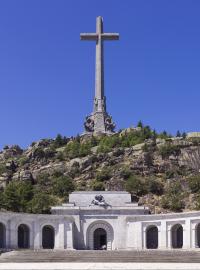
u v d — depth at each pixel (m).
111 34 174.00
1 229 110.81
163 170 160.38
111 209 117.31
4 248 105.12
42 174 163.38
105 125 186.25
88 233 116.69
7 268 68.94
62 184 149.50
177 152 167.25
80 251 93.75
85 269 66.75
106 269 66.69
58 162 169.88
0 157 187.12
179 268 67.69
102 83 181.62
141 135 182.62
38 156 175.12
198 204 137.62
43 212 131.62
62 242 112.62
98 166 164.12
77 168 164.00
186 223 109.25
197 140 172.62
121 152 168.12
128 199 119.81
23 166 171.50
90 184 154.38
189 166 163.88
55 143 188.62
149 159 162.62
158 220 112.94
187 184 151.50
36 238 111.44
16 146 193.00
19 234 114.25
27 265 74.19
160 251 93.50
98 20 174.00
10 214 108.38
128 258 83.44
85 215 117.38
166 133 187.00
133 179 151.62
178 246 114.31
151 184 149.62
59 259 83.81
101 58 177.25
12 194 133.50
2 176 163.50
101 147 173.00
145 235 113.56
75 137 190.38
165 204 141.38
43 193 145.62
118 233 116.00
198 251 93.06
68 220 114.06
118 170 158.12
